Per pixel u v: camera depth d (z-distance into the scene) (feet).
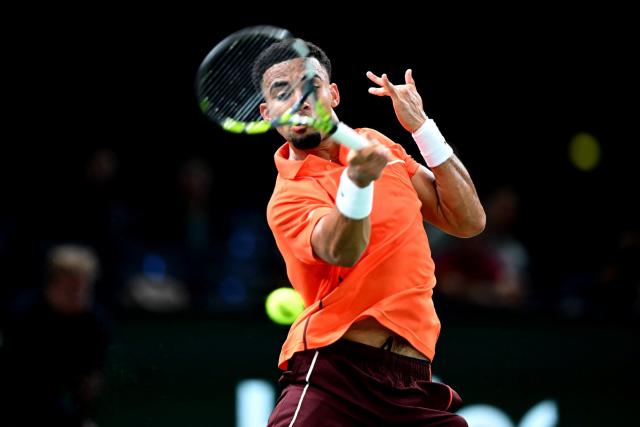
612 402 79.92
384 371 41.14
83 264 69.51
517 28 132.46
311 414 40.96
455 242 89.15
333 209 37.19
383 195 41.29
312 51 43.09
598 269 118.01
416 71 131.23
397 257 40.98
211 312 78.69
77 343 69.62
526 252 109.50
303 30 128.67
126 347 77.36
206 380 77.66
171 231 96.02
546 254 120.78
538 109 134.72
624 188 132.36
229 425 77.41
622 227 127.75
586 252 121.60
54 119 128.57
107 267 86.63
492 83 133.80
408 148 117.29
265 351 78.54
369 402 40.93
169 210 96.48
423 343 41.42
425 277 41.96
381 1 128.77
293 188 40.63
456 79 132.87
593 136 134.82
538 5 131.85
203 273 92.53
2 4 126.72
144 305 84.58
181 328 78.28
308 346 41.19
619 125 134.92
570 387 80.02
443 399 42.50
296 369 42.09
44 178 93.35
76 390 69.87
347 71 128.26
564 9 132.36
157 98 130.93
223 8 129.49
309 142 40.65
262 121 40.57
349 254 37.35
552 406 79.71
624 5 132.36
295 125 40.11
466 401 79.36
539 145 135.03
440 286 87.25
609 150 134.62
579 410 79.77
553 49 133.80
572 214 130.31
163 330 78.13
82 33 128.98
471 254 88.58
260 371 78.23
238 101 40.29
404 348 41.65
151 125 130.62
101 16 128.88
